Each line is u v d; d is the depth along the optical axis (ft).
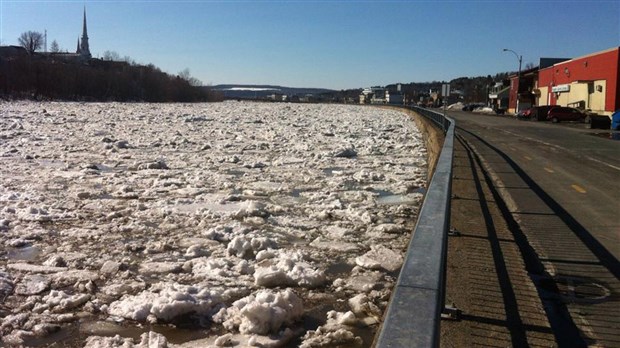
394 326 7.30
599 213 32.76
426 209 14.07
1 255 23.21
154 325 16.80
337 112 246.68
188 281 20.49
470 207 29.96
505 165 57.41
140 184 42.14
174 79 531.09
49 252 23.80
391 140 91.61
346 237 27.02
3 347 15.20
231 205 34.42
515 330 15.12
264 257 23.15
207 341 15.80
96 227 28.14
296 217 31.30
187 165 55.26
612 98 159.33
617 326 16.31
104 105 268.82
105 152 65.46
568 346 14.94
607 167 56.70
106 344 15.33
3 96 298.56
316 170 52.65
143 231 27.50
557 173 51.49
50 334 16.10
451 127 49.80
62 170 49.14
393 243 26.02
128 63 537.24
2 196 35.37
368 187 41.73
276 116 188.55
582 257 23.43
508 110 297.12
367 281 20.81
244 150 72.13
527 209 33.78
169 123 131.54
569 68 200.64
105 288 19.54
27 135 85.87
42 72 343.46
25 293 19.02
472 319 15.62
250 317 16.34
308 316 17.75
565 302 18.33
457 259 20.95
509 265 20.98
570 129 132.05
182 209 32.83
